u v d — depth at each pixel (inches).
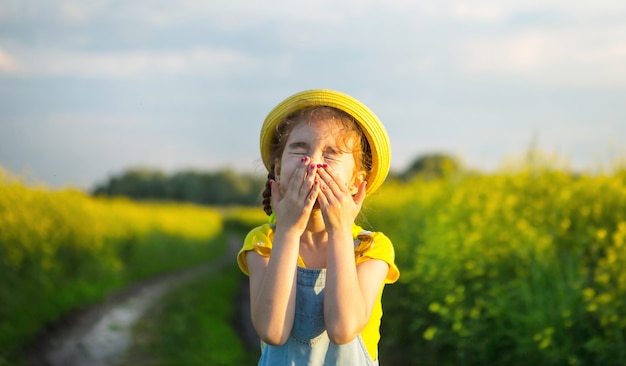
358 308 76.0
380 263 83.1
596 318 193.0
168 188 3257.9
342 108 83.0
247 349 358.3
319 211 81.8
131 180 3085.6
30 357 308.3
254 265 83.7
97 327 388.5
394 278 86.1
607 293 191.5
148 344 349.1
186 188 3299.7
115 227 776.3
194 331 380.5
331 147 81.1
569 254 227.6
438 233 293.7
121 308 463.5
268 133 86.7
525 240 243.1
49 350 325.7
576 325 193.8
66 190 733.3
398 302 297.7
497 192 307.3
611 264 197.0
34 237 490.3
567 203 267.1
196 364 312.5
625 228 210.2
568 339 190.5
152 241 914.1
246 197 3405.5
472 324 223.6
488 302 223.9
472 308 231.1
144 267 810.2
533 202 290.8
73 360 310.3
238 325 439.5
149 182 3181.6
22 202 549.3
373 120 83.7
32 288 416.5
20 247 451.5
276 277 76.4
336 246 77.3
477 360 222.5
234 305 537.3
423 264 276.7
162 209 1533.0
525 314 209.3
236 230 2274.9
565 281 211.6
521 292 213.3
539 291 208.2
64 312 414.3
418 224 357.7
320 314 79.8
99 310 446.6
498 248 243.4
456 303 237.5
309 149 81.0
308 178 77.6
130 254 810.8
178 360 318.3
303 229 78.2
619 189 260.1
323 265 83.0
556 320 194.1
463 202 317.7
